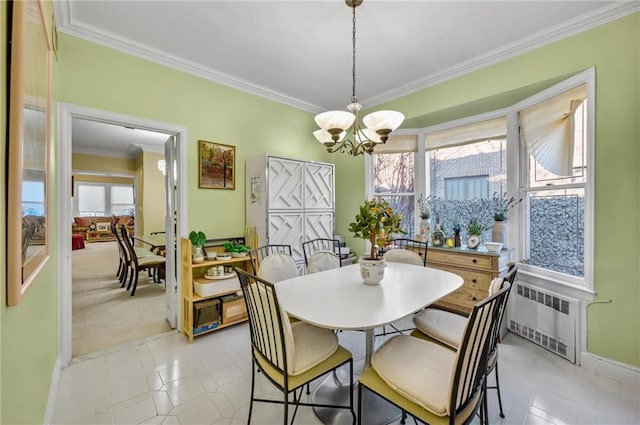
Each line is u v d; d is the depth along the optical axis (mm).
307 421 1642
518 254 2836
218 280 2762
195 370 2131
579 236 2309
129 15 2064
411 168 3791
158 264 4258
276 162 3049
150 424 1609
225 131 3086
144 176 6273
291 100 3623
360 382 1382
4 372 795
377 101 3625
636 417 1643
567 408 1718
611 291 2008
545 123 2547
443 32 2275
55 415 1660
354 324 1325
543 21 2139
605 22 2020
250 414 1551
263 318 1416
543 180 2623
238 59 2693
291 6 1984
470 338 1070
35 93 1075
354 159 4074
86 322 3039
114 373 2088
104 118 2316
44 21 1255
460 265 2904
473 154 3275
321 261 2652
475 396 1200
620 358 1973
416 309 1511
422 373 1280
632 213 1921
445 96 3010
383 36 2330
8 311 829
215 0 1921
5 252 788
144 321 3070
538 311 2469
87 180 10375
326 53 2588
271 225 3000
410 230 3799
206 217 2951
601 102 2039
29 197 970
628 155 1933
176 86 2713
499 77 2604
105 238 10453
